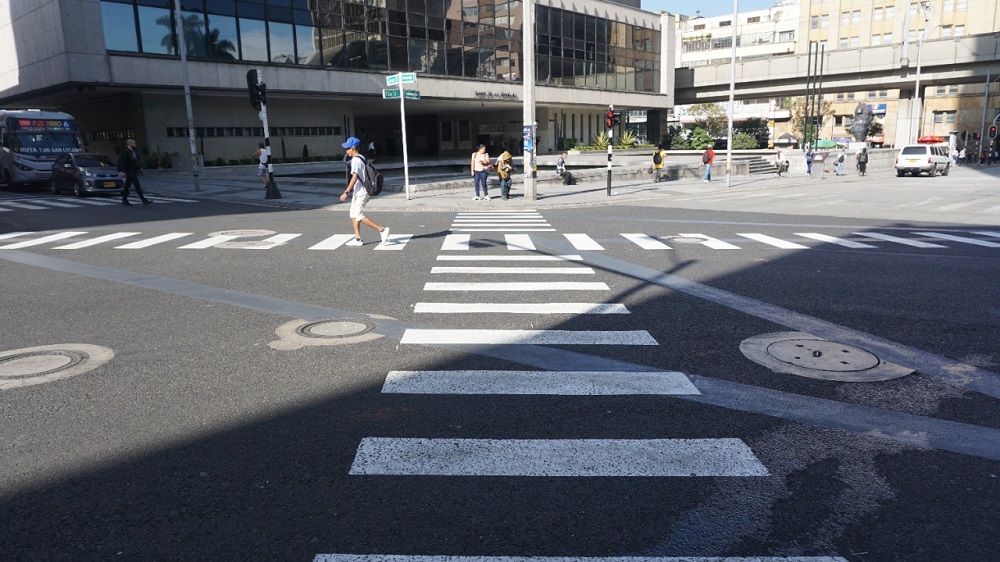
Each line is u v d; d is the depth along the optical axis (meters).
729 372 5.44
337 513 3.40
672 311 7.43
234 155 40.84
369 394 5.01
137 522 3.35
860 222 16.28
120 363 5.79
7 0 36.72
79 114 43.94
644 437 4.26
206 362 5.80
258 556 3.05
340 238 13.38
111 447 4.18
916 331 6.62
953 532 3.21
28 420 4.61
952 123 78.44
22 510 3.47
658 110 66.06
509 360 5.77
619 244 12.54
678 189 28.61
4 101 41.69
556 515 3.37
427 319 7.14
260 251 11.74
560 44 53.50
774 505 3.46
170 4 34.31
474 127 62.34
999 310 7.43
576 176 31.22
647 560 3.00
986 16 73.56
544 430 4.37
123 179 24.52
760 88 60.50
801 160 44.44
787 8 101.00
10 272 10.05
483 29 48.81
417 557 3.03
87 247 12.34
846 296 8.12
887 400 4.85
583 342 6.27
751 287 8.66
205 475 3.82
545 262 10.59
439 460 3.96
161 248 12.15
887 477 3.74
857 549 3.08
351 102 46.91
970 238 13.30
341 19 40.94
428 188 25.69
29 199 23.42
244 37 37.00
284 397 4.98
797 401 4.84
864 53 53.19
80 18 31.88
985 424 4.44
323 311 7.51
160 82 34.38
